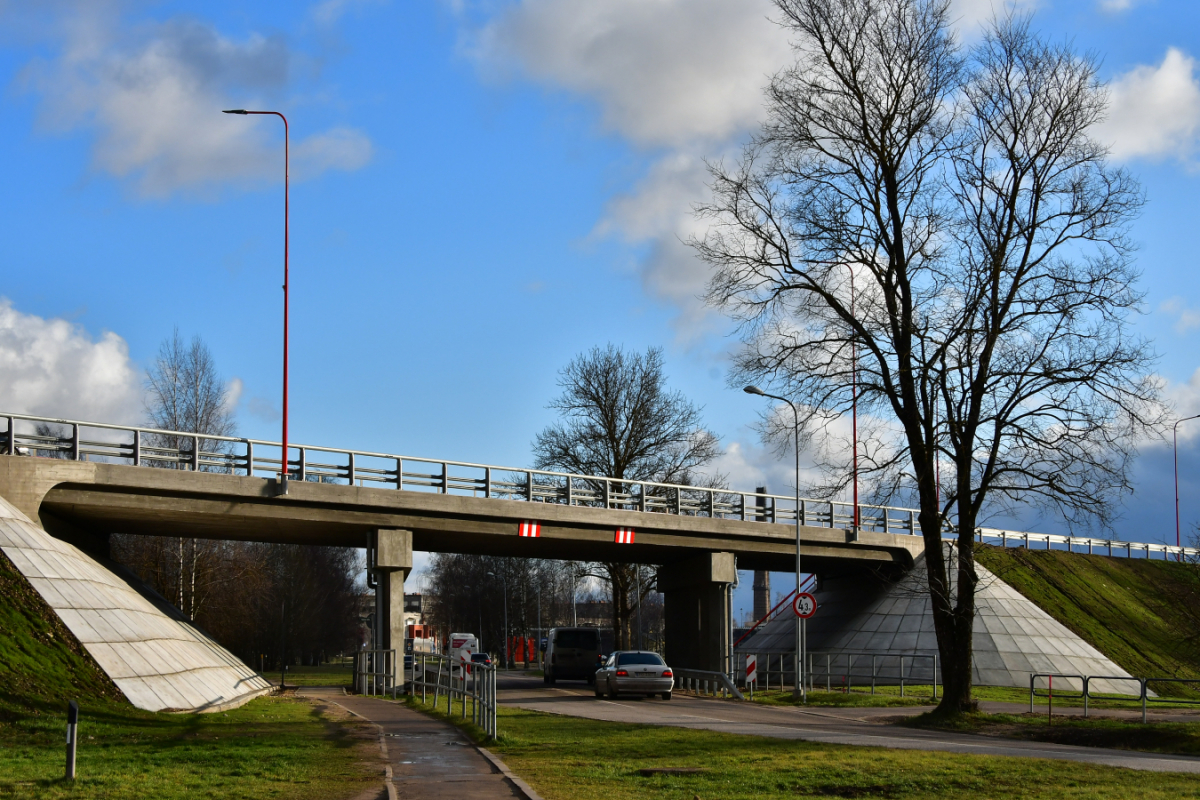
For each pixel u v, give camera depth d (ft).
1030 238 86.17
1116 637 163.73
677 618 160.35
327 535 128.47
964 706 85.35
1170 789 43.01
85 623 80.28
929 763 51.85
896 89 88.99
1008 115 86.53
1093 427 83.46
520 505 126.11
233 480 106.22
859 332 90.27
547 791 42.86
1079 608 169.68
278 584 257.34
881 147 89.35
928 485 87.86
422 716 84.43
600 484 180.04
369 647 133.59
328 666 371.76
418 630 255.91
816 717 92.22
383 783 45.27
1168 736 68.39
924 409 87.51
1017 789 43.19
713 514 145.48
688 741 64.18
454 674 93.45
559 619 410.11
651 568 193.57
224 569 179.73
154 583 163.84
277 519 111.65
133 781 43.27
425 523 122.01
